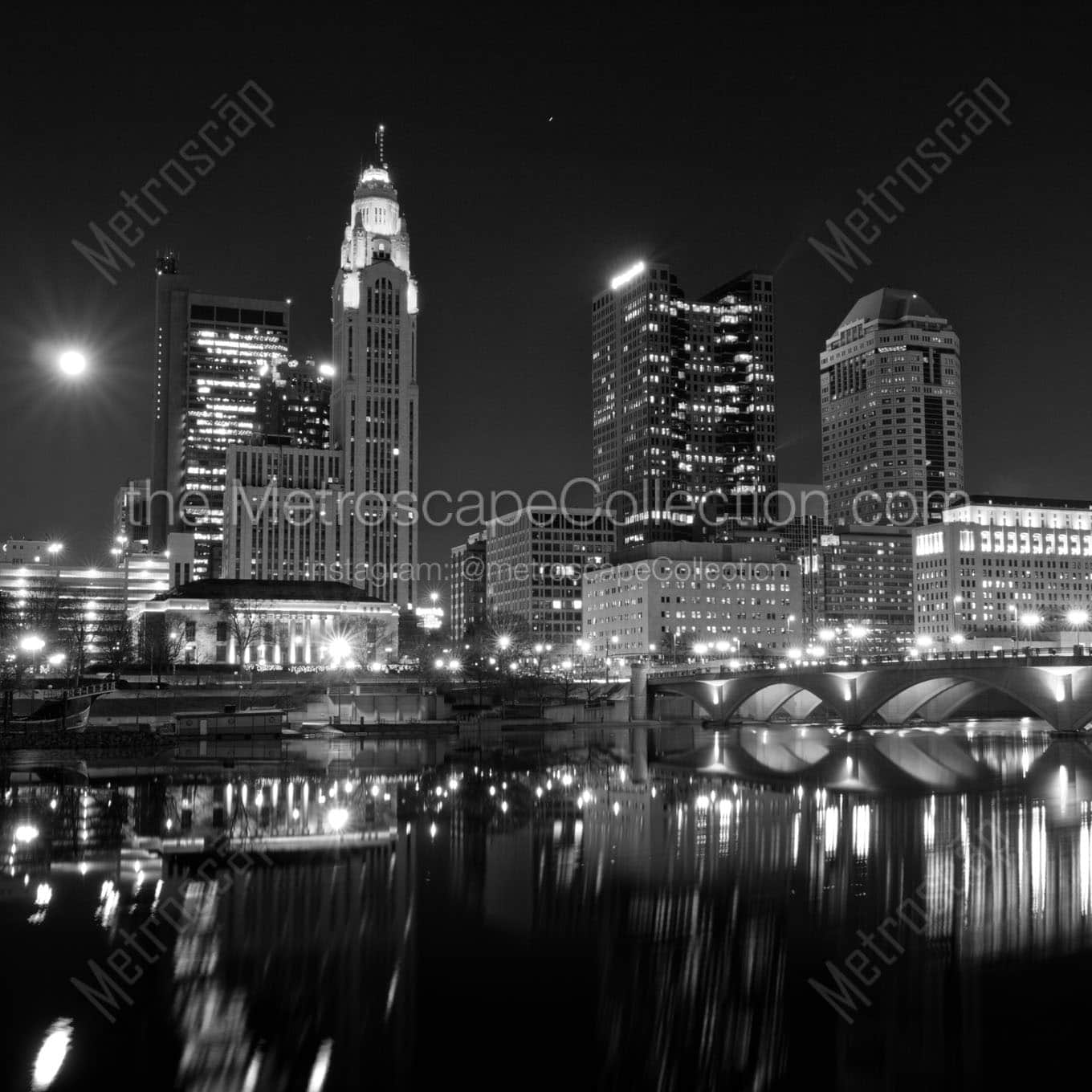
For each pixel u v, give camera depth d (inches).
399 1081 1392.7
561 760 5565.9
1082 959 1887.3
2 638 7180.1
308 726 7352.4
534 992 1711.4
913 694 7386.8
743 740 6904.5
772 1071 1453.0
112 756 5088.6
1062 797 3828.7
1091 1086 1417.3
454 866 2610.7
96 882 2346.2
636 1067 1448.1
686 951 1929.1
